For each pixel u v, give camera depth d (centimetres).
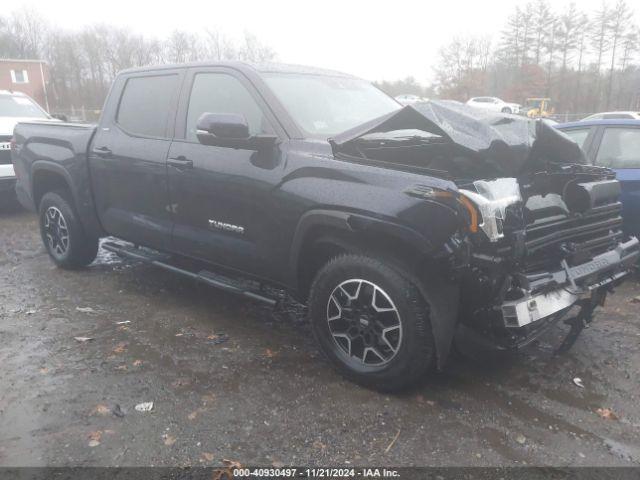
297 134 355
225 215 382
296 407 309
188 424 292
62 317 435
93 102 5197
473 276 284
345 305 330
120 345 385
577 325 355
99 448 271
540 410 310
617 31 5188
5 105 930
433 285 293
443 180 283
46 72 5225
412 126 316
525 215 307
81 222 525
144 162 432
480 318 296
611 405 316
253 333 410
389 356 317
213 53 4562
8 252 631
